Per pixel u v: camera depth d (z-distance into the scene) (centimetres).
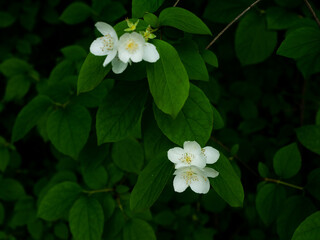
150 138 38
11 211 77
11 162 76
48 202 46
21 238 78
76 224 44
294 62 71
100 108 36
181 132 34
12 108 87
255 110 73
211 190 62
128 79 35
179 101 31
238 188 34
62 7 83
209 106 34
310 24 48
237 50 54
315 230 34
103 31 34
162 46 32
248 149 66
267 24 51
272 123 78
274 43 53
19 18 84
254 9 53
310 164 63
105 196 49
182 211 68
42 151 95
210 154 35
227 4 54
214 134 70
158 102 31
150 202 34
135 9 36
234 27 69
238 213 83
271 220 46
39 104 48
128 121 36
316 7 55
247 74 76
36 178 89
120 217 49
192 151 34
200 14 64
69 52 57
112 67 34
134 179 59
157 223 68
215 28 58
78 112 46
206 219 71
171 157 35
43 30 87
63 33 89
